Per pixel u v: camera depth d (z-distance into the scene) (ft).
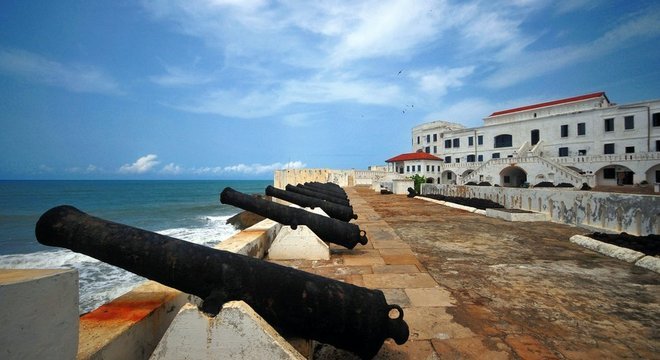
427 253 18.72
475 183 120.26
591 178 101.19
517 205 37.09
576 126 121.90
